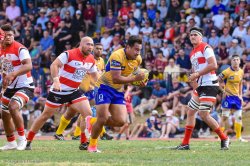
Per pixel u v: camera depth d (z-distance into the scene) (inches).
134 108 2677.2
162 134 2397.9
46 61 2957.7
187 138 1450.5
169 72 2667.3
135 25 2935.5
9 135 1413.6
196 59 1402.6
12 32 1362.0
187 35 2738.7
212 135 2397.9
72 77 1408.7
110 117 1306.6
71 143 1679.4
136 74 1272.1
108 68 1277.1
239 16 2797.7
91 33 3169.3
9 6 3314.5
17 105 1364.4
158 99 2655.0
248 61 2554.1
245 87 2524.6
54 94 1408.7
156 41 2837.1
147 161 1160.8
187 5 2952.8
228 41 2706.7
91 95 1892.2
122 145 1608.0
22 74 1350.9
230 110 2149.4
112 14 3095.5
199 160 1185.4
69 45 2984.7
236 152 1363.2
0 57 1370.6
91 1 3277.6
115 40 2861.7
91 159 1189.7
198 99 1424.7
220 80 2075.5
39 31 3112.7
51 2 3304.6
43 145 1590.8
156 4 3021.7
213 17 2822.3
